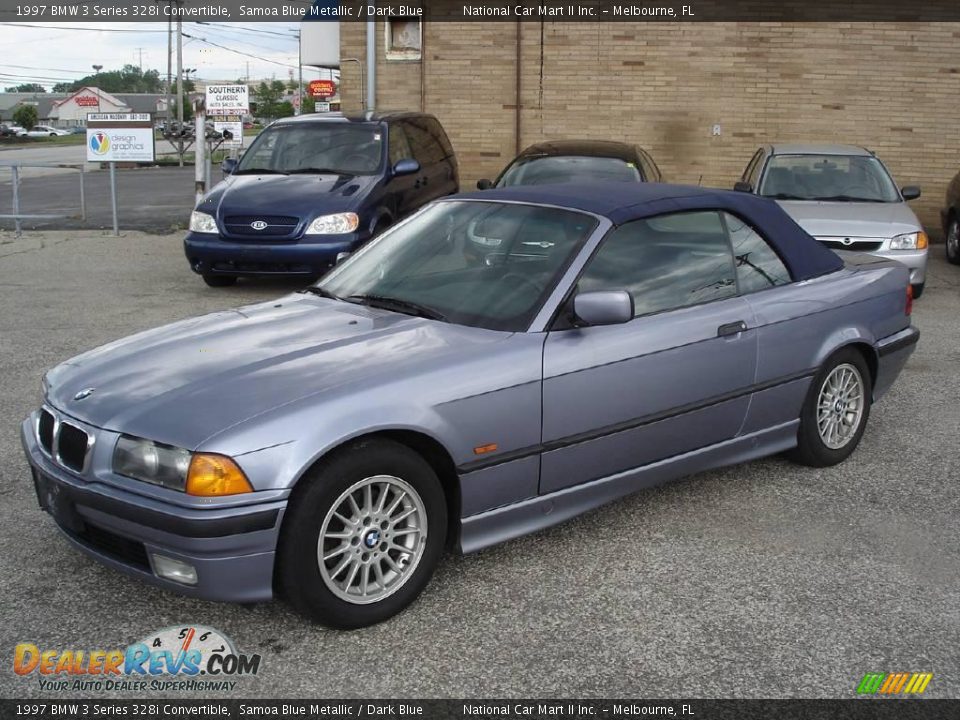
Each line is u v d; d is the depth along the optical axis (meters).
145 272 11.25
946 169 14.61
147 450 3.30
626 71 14.55
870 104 14.45
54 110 111.69
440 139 12.48
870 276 5.27
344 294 4.54
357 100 15.16
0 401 6.17
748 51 14.36
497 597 3.75
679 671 3.26
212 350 3.88
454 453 3.61
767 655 3.36
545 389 3.82
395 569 3.57
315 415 3.31
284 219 9.46
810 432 5.01
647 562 4.06
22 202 20.31
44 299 9.50
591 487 4.09
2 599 3.70
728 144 14.69
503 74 14.72
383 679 3.21
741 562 4.07
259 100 81.25
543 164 10.63
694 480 5.02
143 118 14.05
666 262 4.37
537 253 4.20
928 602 3.74
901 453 5.45
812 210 9.63
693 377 4.30
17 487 4.80
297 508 3.27
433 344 3.80
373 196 9.82
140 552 3.37
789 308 4.71
